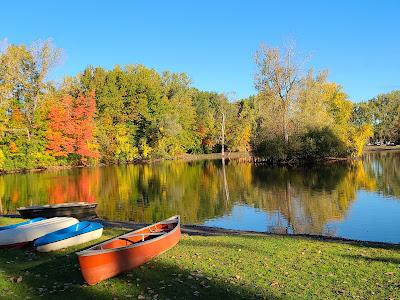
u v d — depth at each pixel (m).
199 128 95.06
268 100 55.16
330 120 57.59
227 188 34.34
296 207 24.80
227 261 11.12
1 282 9.52
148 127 77.00
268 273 10.09
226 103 97.12
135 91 78.88
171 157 79.81
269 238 15.00
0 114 49.97
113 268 9.57
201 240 14.09
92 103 63.91
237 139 91.56
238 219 21.92
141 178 44.50
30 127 55.28
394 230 18.48
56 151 57.91
